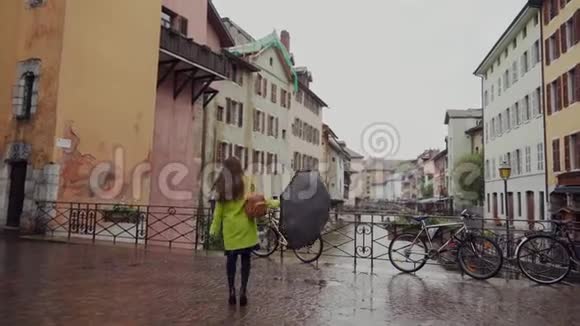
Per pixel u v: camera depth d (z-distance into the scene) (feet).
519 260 23.39
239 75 96.37
